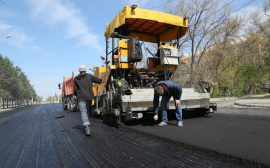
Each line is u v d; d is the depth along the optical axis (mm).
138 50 5598
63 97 17562
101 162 2402
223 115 6305
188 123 4777
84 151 2936
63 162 2510
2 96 37688
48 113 12406
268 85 18906
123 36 5980
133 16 5352
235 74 21141
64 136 4188
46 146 3418
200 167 2068
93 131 4578
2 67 35812
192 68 19125
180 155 2504
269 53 21938
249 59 22078
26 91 65312
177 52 6164
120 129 4621
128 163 2301
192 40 19344
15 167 2455
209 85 5938
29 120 8359
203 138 3053
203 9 18484
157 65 6711
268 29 22406
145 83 6250
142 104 4754
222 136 3133
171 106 4977
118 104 4969
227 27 19172
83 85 4281
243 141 2750
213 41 19938
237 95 20688
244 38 22547
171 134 3461
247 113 6730
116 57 5516
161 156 2492
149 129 4094
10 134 4949
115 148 2980
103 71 6922
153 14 5691
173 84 4145
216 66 20328
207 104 5648
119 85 4867
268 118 5070
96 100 7129
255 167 1937
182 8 19062
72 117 8523
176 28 6695
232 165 2113
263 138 2877
